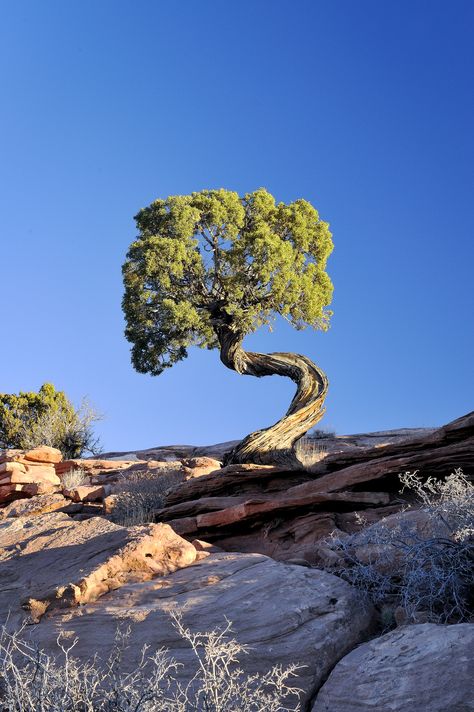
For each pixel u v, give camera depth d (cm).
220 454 2431
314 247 2544
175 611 692
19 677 525
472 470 1018
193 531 1108
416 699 510
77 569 823
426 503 856
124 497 1444
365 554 789
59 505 1510
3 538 1035
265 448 2012
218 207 2377
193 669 618
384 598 708
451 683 510
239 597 702
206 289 2395
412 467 1041
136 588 771
